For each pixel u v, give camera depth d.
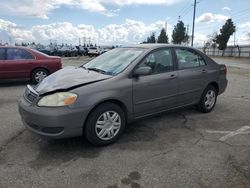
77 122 3.75
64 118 3.65
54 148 3.99
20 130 4.69
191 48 5.58
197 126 5.04
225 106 6.59
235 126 5.07
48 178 3.19
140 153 3.86
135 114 4.48
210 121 5.35
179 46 5.31
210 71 5.80
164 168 3.43
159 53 4.88
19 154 3.79
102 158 3.70
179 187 3.03
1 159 3.64
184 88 5.23
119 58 4.80
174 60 5.11
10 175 3.24
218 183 3.10
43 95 3.77
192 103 5.55
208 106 5.93
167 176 3.25
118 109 4.16
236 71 17.66
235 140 4.38
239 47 51.06
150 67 4.54
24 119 3.97
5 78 9.03
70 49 39.81
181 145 4.15
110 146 4.10
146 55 4.63
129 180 3.16
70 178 3.19
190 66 5.44
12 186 3.02
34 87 4.28
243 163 3.58
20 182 3.10
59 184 3.07
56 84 3.96
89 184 3.07
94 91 3.88
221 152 3.91
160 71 4.81
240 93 8.46
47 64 9.58
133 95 4.34
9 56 9.07
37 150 3.92
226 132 4.74
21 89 8.65
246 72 16.78
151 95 4.62
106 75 4.28
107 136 4.09
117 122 4.20
